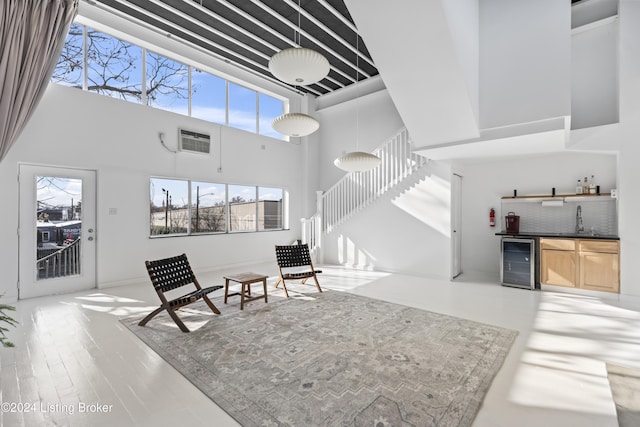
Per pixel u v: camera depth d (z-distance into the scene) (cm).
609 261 419
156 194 562
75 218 466
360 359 248
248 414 181
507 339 286
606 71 449
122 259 509
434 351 262
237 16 499
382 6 316
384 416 178
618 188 418
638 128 404
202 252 622
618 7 420
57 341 284
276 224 787
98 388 209
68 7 265
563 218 509
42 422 175
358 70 660
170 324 326
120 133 507
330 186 822
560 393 203
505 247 504
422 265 579
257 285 512
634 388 208
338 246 709
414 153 551
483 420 176
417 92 397
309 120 382
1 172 399
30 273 426
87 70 488
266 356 254
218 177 649
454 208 569
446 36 320
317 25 510
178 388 210
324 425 171
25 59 243
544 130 380
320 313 362
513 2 392
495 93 404
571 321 334
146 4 469
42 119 429
